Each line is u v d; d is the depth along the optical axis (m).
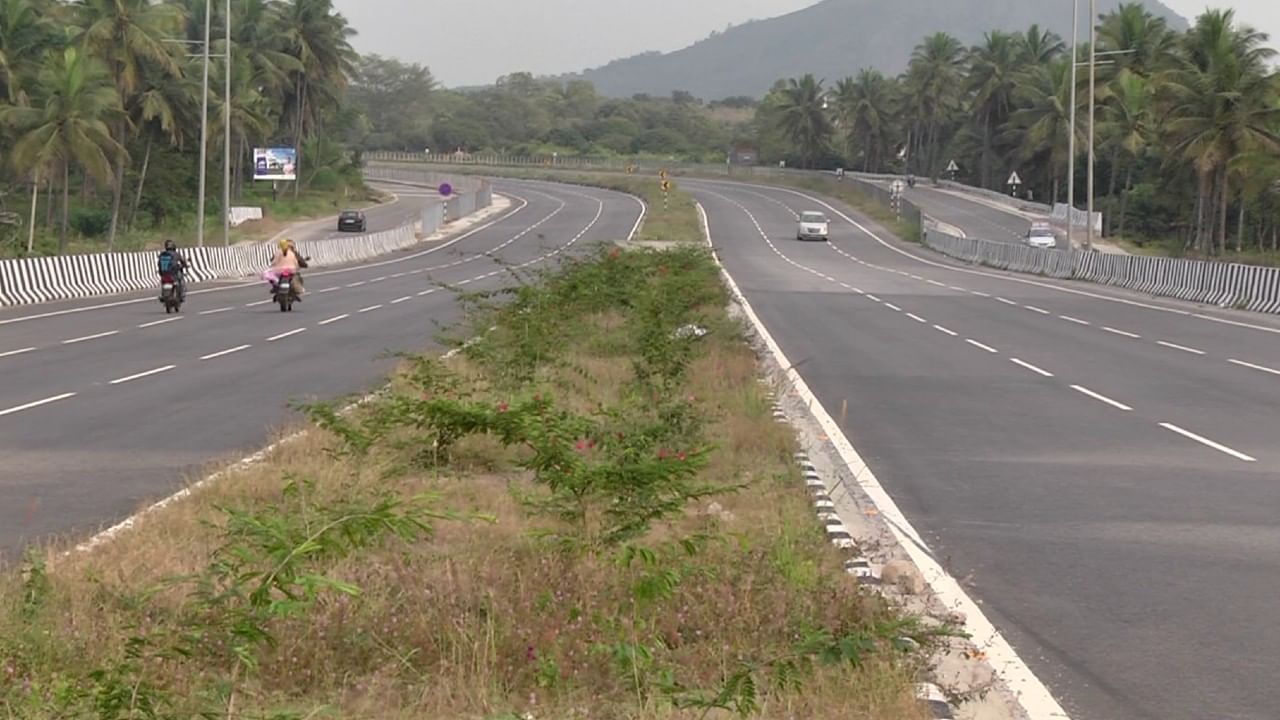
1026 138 125.25
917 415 17.69
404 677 6.46
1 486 12.19
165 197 101.31
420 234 89.75
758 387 18.05
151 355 24.33
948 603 8.75
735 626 7.07
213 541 9.18
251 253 60.09
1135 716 6.73
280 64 117.19
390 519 6.12
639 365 17.50
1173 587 9.30
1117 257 53.75
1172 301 44.47
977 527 11.16
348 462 11.91
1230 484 13.13
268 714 5.48
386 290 46.25
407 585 7.54
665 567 7.74
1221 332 31.91
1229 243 104.62
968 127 158.00
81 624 6.95
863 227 106.19
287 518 7.70
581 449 9.84
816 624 7.10
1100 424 17.06
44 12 90.75
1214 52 78.19
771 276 57.50
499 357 18.12
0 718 5.47
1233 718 6.73
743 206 124.94
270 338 27.89
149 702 5.33
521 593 7.31
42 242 72.69
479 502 10.65
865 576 9.07
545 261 63.78
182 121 93.38
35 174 70.38
